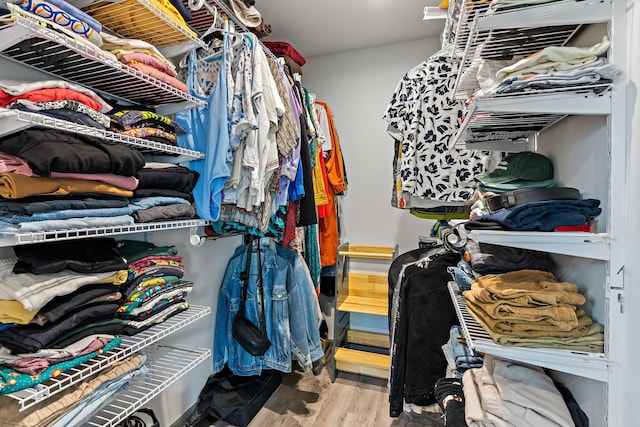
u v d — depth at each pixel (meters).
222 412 1.74
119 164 0.92
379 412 1.89
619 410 0.74
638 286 0.69
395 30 2.36
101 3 1.03
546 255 1.12
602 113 0.76
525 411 0.79
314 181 2.15
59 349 0.82
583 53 0.75
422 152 1.76
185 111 1.38
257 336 1.83
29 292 0.77
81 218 0.85
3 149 0.77
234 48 1.40
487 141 1.32
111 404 1.10
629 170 0.72
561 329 0.78
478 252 1.17
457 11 1.09
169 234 1.58
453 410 0.95
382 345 2.61
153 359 1.34
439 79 1.74
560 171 1.01
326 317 2.76
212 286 1.92
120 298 1.03
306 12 2.11
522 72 0.80
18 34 0.73
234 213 1.51
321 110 2.42
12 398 0.75
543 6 0.77
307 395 2.07
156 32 1.24
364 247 2.65
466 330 0.91
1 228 0.71
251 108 1.34
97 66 1.00
